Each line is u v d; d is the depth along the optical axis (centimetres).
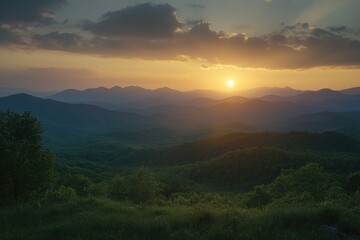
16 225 1212
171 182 10456
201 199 4812
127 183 4741
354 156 12938
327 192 3359
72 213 1392
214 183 12862
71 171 11194
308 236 909
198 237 953
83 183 5428
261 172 11994
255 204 2827
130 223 1130
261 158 12644
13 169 2056
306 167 3694
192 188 9844
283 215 1098
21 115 2117
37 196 2148
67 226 1105
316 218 1058
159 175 12506
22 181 2091
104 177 12025
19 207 1580
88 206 1557
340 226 980
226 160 13500
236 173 12569
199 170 13900
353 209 1203
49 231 1075
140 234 1008
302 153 13888
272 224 1036
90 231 1048
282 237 902
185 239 937
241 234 943
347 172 10562
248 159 12912
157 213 1380
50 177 2234
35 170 2120
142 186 4666
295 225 1025
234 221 1098
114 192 4697
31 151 2117
